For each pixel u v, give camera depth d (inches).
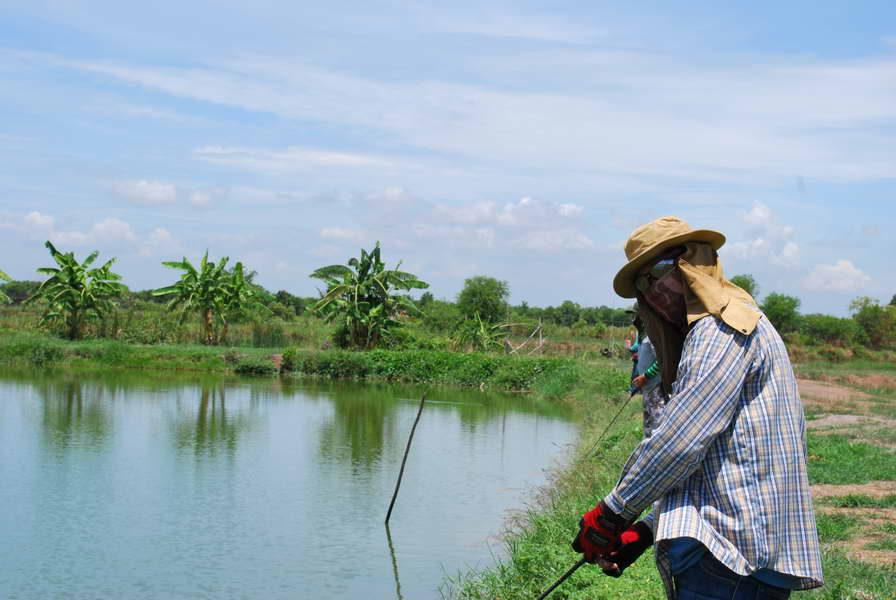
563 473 485.4
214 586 338.0
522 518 409.1
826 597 200.1
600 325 1930.4
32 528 419.8
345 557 374.3
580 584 243.1
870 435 567.5
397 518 444.1
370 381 1387.8
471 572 323.9
